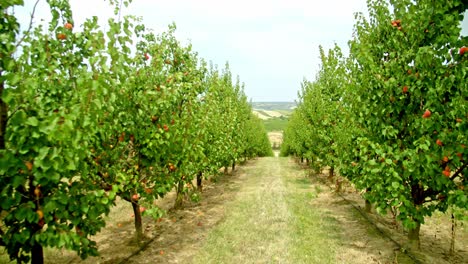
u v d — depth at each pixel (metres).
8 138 3.91
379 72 7.09
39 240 4.55
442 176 5.84
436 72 5.89
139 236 8.30
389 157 6.69
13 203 3.98
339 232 9.21
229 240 8.59
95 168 6.19
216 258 7.38
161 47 9.82
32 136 3.72
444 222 10.12
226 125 17.27
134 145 7.28
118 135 6.87
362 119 7.80
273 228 9.53
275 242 8.40
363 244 8.20
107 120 6.07
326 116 15.58
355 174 9.33
